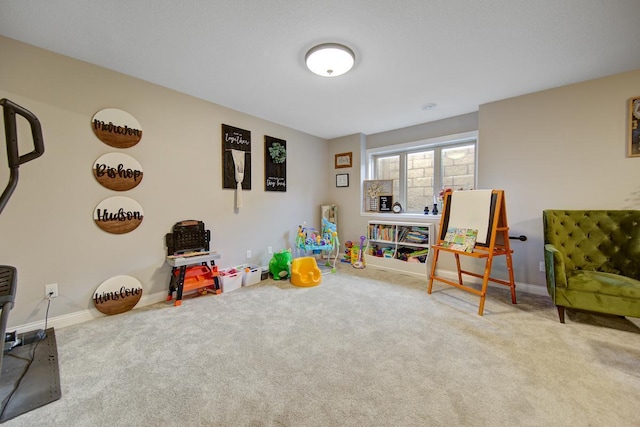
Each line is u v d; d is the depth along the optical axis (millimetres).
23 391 1385
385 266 3934
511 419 1224
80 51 2051
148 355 1737
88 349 1800
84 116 2203
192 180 2928
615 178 2455
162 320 2256
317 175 4641
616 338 1920
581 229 2496
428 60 2174
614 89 2430
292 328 2115
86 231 2234
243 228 3473
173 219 2779
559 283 2156
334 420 1226
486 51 2045
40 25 1741
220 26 1755
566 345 1836
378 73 2387
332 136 4664
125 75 2410
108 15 1642
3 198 1213
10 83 1896
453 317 2307
